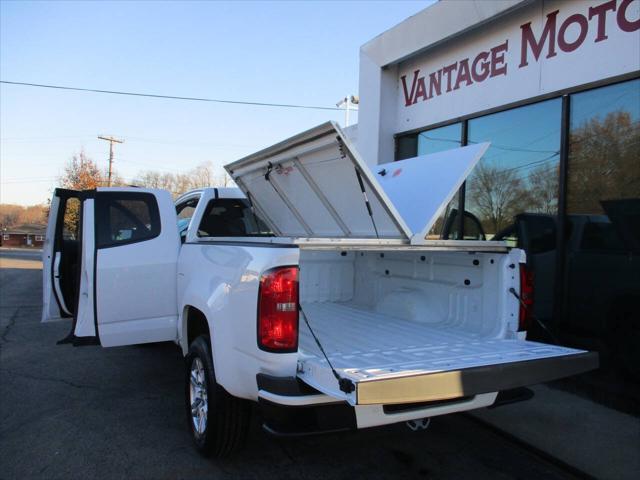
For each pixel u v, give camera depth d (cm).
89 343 452
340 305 548
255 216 568
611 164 539
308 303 553
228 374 327
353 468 367
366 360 311
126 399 502
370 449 399
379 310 505
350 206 404
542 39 605
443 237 743
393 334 401
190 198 592
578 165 573
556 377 312
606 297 528
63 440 407
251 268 309
